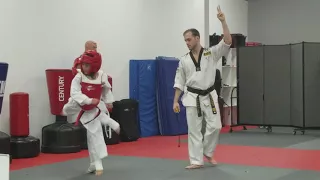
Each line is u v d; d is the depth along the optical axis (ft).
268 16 37.58
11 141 17.39
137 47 25.95
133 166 15.15
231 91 31.63
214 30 33.76
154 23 27.30
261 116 27.50
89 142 13.71
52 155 18.24
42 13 19.98
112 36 24.07
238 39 31.89
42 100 20.06
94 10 22.88
